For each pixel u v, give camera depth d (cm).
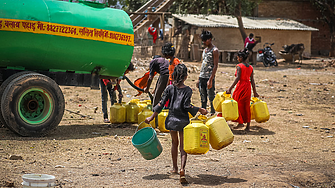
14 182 400
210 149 613
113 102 862
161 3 2855
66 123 806
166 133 729
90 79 732
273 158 555
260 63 2395
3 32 600
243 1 2520
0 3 607
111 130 743
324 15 3294
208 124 452
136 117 816
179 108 440
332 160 543
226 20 2880
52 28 633
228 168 496
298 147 634
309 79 1656
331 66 2209
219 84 1488
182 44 2619
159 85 721
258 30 2823
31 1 629
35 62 657
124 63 731
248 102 767
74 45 660
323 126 830
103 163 509
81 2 692
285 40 2894
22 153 534
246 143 659
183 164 429
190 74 1736
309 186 428
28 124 636
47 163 490
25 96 648
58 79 705
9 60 637
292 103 1148
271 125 834
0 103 622
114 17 709
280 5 3309
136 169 484
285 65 2275
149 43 2492
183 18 2697
